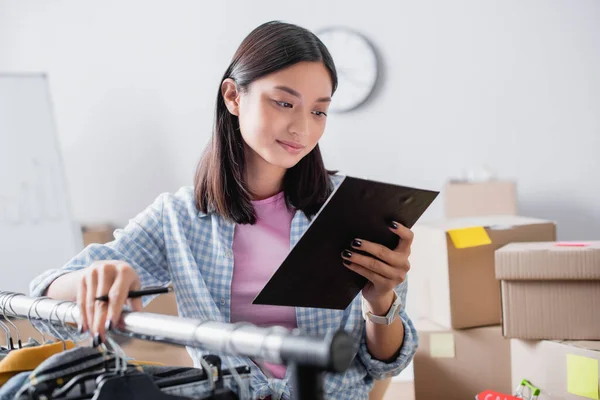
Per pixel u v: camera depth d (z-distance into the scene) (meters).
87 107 4.21
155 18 4.13
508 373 2.29
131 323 0.87
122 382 0.80
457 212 3.47
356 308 1.37
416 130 3.98
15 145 3.77
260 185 1.39
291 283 1.08
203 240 1.39
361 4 3.97
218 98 1.37
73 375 0.86
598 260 1.91
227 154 1.37
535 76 3.88
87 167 4.22
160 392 0.82
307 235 0.99
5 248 3.71
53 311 1.02
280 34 1.25
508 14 3.89
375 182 0.98
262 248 1.38
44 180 3.80
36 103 3.82
